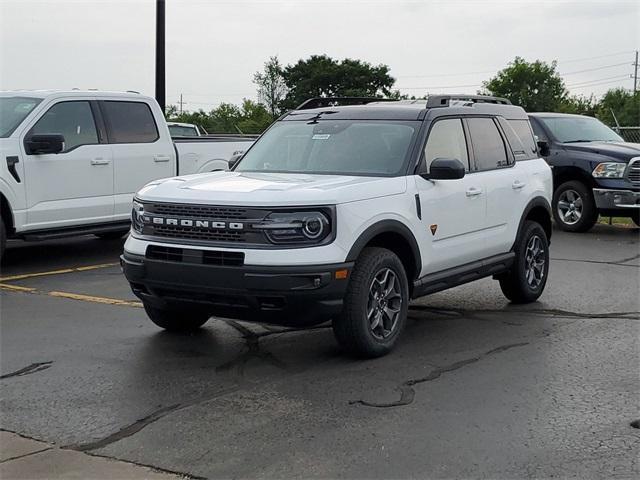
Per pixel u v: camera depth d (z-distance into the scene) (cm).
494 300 901
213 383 604
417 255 698
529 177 868
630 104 5553
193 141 1300
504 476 443
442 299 907
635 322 797
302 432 506
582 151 1487
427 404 557
